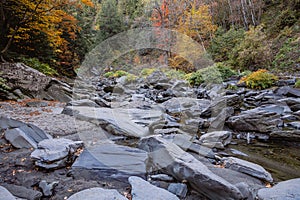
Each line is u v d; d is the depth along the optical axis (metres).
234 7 15.95
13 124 2.51
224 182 1.44
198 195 1.49
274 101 4.57
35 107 4.52
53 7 7.39
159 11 14.30
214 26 14.35
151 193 1.39
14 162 1.83
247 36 10.84
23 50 8.21
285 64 8.62
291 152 2.50
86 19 15.87
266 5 14.38
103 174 1.68
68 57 12.02
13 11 7.14
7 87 5.15
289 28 10.59
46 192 1.42
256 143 2.80
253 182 1.70
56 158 1.77
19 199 1.27
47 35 8.69
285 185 1.49
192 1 15.09
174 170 1.67
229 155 2.42
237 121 3.27
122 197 1.33
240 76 8.62
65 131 2.83
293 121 3.44
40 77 6.13
